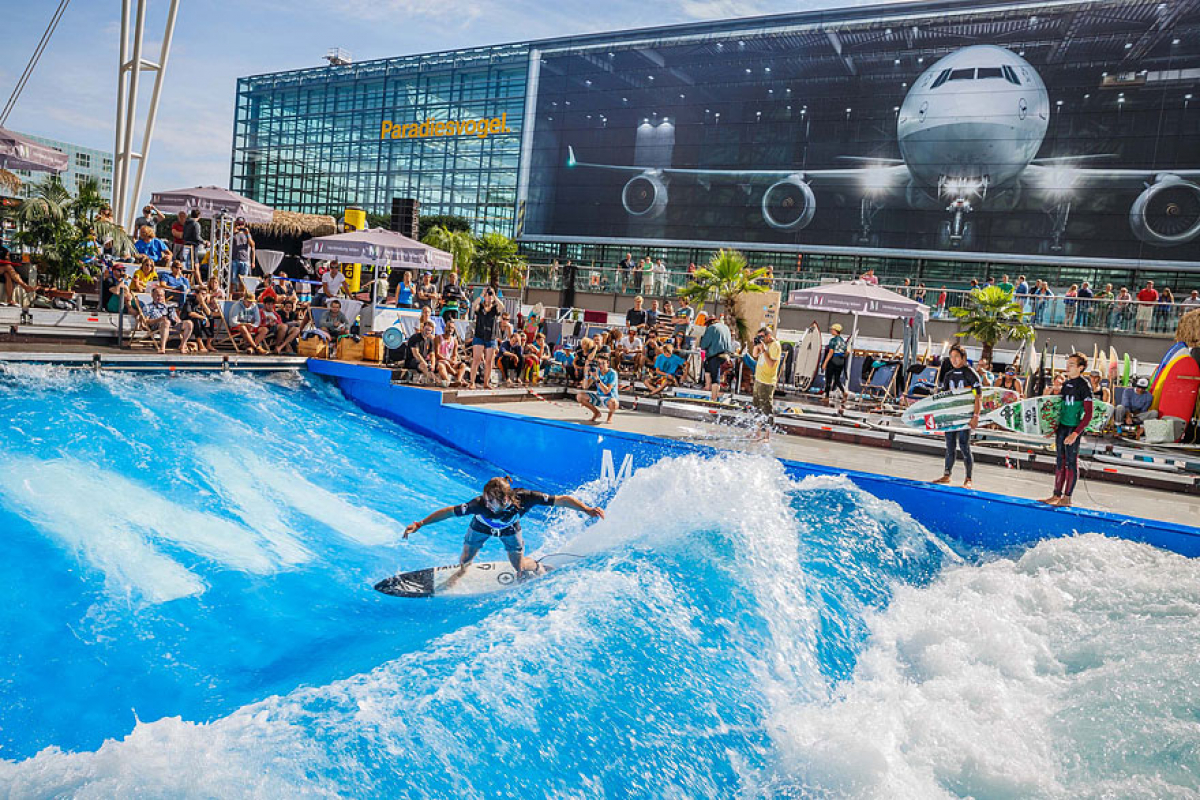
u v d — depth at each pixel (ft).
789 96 138.62
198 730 13.64
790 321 86.58
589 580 22.56
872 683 20.74
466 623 20.76
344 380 46.93
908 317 56.49
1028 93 121.29
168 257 53.72
